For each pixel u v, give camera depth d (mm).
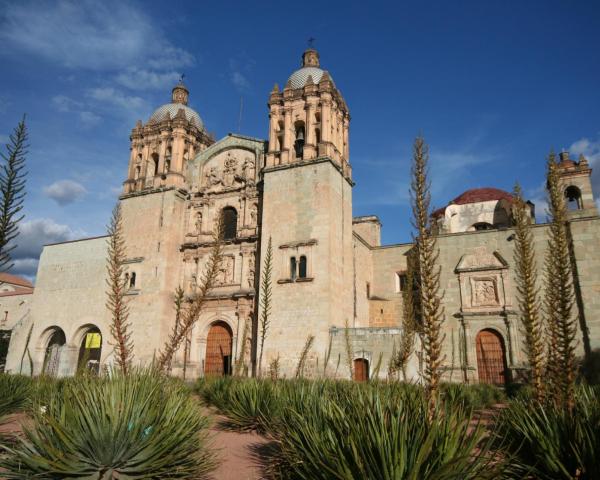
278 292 34906
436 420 6578
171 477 8914
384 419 7176
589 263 32969
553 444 7770
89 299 44000
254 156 42250
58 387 16656
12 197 11328
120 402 8781
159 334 38312
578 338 32062
